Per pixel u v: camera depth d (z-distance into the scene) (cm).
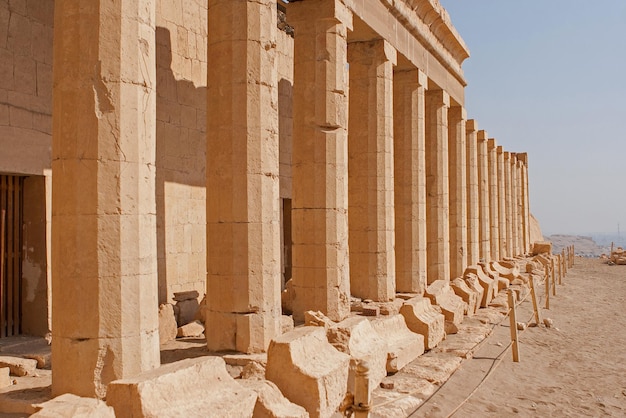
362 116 1503
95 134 653
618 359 1285
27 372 767
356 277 1501
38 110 995
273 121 969
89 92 654
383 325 1027
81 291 649
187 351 939
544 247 4403
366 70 1503
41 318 998
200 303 1259
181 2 1336
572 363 1223
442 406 857
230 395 609
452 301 1455
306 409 700
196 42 1385
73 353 645
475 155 2539
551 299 2188
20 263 1012
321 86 1220
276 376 719
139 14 686
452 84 2127
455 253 2223
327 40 1221
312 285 1204
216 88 954
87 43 655
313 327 818
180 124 1323
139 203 679
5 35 938
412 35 1709
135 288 669
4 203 987
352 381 812
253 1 945
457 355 1138
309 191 1215
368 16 1395
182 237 1319
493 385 1009
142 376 571
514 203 3859
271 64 967
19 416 623
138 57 683
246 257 928
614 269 3825
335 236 1211
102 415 517
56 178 666
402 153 1733
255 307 926
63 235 656
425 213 1834
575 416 898
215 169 951
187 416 550
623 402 980
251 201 935
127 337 657
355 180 1509
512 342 1182
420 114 1752
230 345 923
